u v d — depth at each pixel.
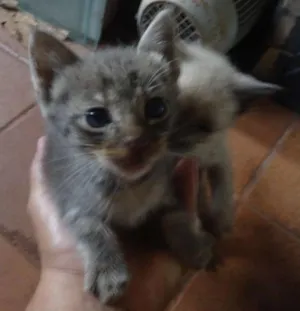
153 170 0.18
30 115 0.31
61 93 0.17
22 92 0.32
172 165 0.20
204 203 0.25
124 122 0.16
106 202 0.18
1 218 0.27
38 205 0.20
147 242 0.21
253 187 0.30
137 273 0.20
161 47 0.18
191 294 0.26
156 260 0.20
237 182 0.30
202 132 0.20
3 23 0.35
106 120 0.16
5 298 0.25
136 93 0.16
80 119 0.16
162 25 0.18
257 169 0.30
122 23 0.36
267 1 0.32
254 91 0.21
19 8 0.36
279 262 0.27
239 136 0.31
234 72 0.22
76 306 0.18
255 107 0.32
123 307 0.19
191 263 0.21
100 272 0.18
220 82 0.20
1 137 0.30
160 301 0.20
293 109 0.33
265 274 0.27
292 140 0.32
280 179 0.30
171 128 0.17
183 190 0.21
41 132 0.31
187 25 0.29
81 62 0.17
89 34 0.34
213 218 0.25
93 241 0.19
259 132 0.32
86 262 0.18
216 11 0.29
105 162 0.16
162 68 0.17
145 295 0.19
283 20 0.31
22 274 0.26
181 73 0.20
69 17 0.34
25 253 0.27
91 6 0.33
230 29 0.30
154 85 0.16
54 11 0.35
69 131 0.17
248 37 0.34
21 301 0.25
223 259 0.27
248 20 0.32
